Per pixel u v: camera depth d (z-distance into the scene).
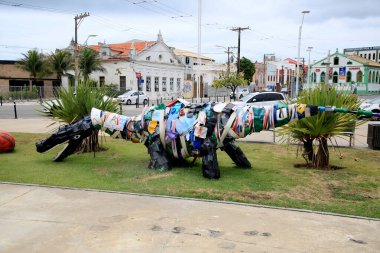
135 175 8.13
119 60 48.22
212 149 7.88
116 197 6.57
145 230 5.14
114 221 5.46
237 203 6.25
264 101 20.83
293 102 8.93
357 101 9.12
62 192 6.87
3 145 10.81
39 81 47.34
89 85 11.34
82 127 9.20
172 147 8.32
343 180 7.95
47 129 16.30
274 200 6.49
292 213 5.84
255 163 9.67
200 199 6.44
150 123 8.46
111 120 8.95
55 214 5.75
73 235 4.99
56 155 9.70
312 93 8.88
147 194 6.72
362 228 5.27
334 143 13.27
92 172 8.44
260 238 4.90
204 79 61.28
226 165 9.36
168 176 8.03
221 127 7.78
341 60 61.28
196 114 8.05
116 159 10.03
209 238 4.89
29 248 4.63
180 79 56.09
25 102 38.66
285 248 4.62
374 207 6.21
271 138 14.41
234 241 4.80
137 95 37.59
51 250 4.58
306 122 8.67
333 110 7.60
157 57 51.69
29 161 9.70
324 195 6.88
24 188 7.11
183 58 61.41
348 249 4.61
